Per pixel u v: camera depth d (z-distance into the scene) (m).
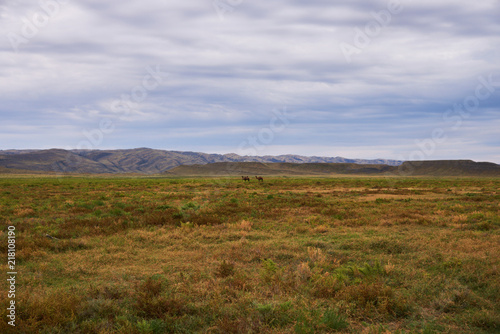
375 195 32.25
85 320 5.26
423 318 5.52
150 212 18.70
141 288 6.47
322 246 10.97
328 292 6.48
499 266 7.98
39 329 4.80
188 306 5.80
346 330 5.09
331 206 21.97
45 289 6.73
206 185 49.62
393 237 11.87
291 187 47.94
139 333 4.80
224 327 4.93
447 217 16.75
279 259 9.48
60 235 12.37
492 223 14.78
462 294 6.30
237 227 14.27
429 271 8.12
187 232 13.39
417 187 46.75
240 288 6.81
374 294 6.14
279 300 6.03
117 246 10.89
